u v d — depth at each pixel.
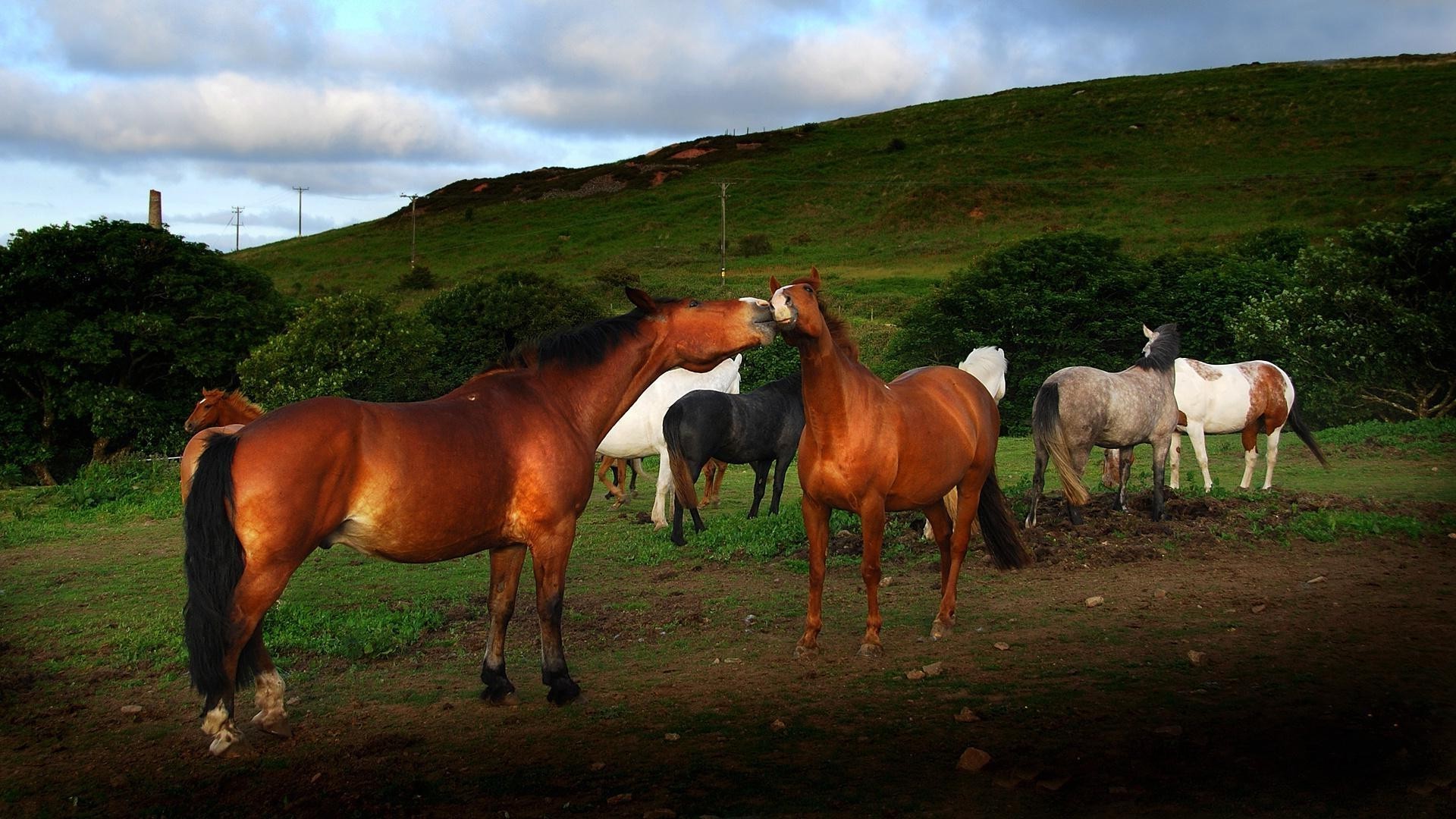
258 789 4.01
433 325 36.69
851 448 5.59
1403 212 51.34
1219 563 7.98
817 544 5.85
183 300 28.53
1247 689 4.82
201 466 4.08
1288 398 12.05
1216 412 11.73
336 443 4.23
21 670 5.94
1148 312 30.75
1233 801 3.55
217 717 4.29
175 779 4.15
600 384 5.25
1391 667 5.12
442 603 7.55
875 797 3.67
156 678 5.79
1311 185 60.47
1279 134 73.94
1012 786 3.72
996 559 7.32
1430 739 4.12
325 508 4.23
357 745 4.46
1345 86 81.50
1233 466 14.60
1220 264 36.22
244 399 10.88
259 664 4.58
